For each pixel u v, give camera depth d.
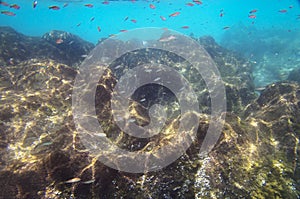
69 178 0.62
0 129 0.87
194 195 0.63
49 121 0.92
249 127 0.84
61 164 0.64
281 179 0.67
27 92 1.07
